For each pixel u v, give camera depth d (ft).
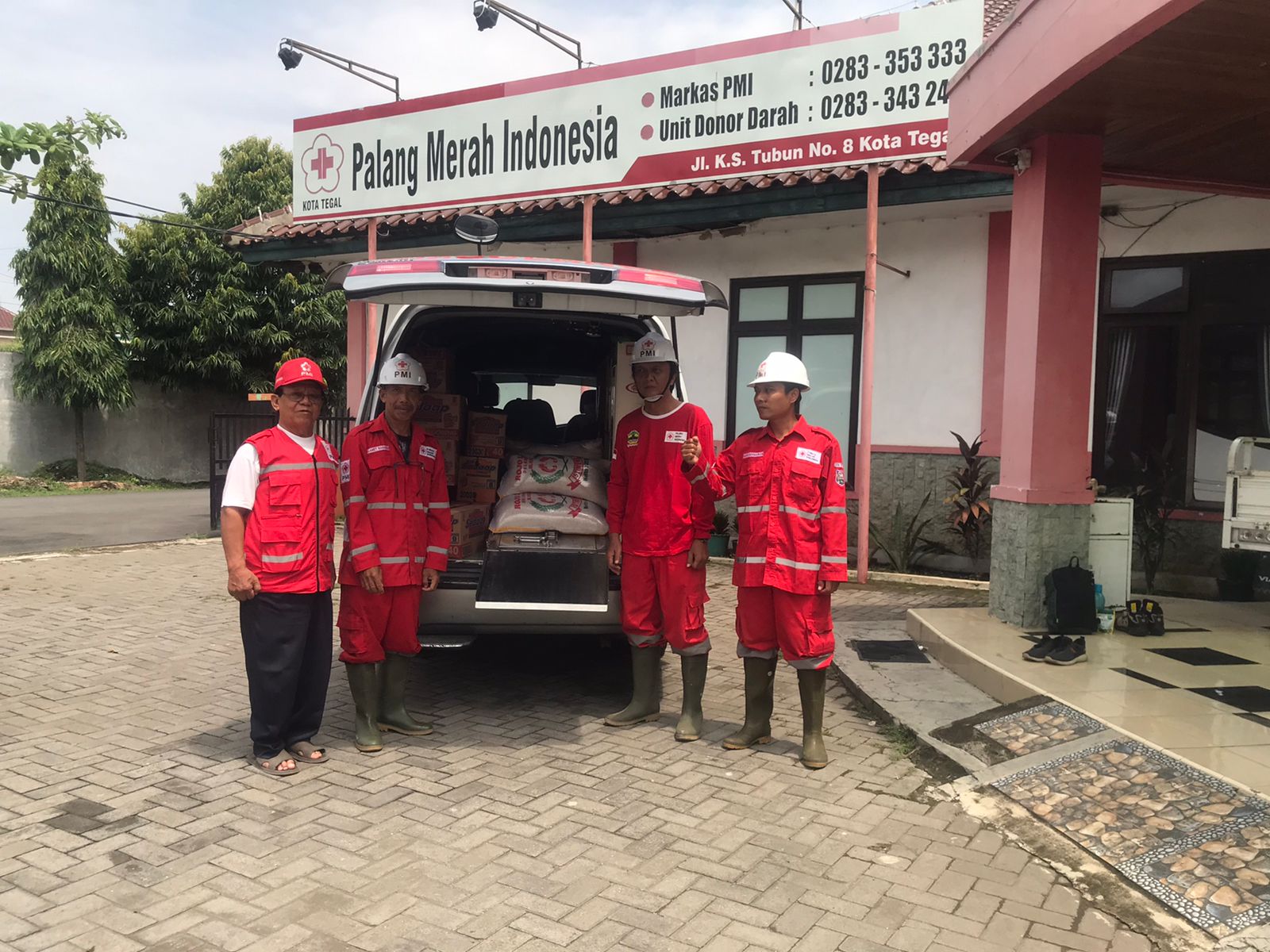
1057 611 18.71
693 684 15.02
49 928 9.11
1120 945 9.11
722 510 33.47
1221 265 25.35
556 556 15.31
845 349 31.22
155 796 12.35
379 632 14.19
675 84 30.66
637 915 9.56
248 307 65.87
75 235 61.62
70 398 61.16
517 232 34.27
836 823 11.86
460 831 11.43
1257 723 13.57
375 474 13.96
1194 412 25.86
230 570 12.82
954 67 26.35
